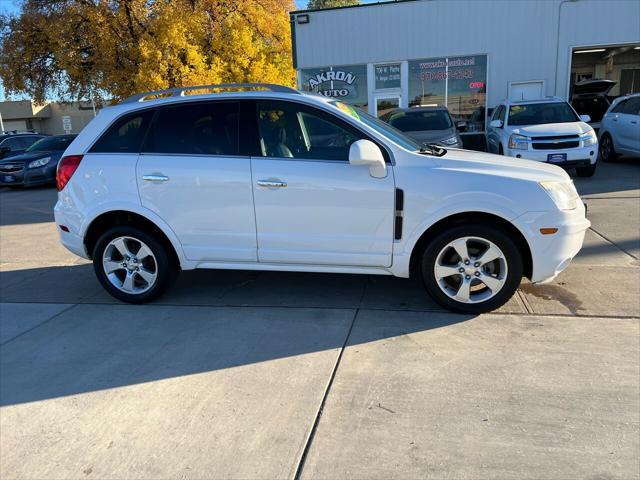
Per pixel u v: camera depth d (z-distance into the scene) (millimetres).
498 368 3328
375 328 3990
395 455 2568
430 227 4035
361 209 4055
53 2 19828
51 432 2873
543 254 3930
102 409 3064
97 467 2582
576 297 4426
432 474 2430
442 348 3621
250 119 4266
